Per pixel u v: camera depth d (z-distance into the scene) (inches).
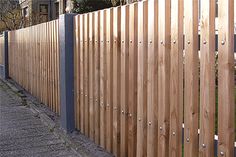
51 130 246.8
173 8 134.6
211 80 119.7
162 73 142.3
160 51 143.0
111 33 181.5
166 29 138.9
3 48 579.5
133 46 161.2
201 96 123.5
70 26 230.7
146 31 152.8
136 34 159.9
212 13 118.2
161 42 142.1
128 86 168.9
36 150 208.2
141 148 159.0
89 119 213.6
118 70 176.9
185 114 131.5
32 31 372.8
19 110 323.6
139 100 159.3
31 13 1197.1
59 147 212.8
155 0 144.9
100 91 197.0
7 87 473.1
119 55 175.2
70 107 232.5
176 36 133.6
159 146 147.2
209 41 118.8
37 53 350.9
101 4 682.8
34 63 368.2
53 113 289.3
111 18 180.9
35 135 238.5
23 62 436.5
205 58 120.9
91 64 206.5
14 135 239.5
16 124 270.4
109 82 185.5
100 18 193.2
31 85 389.4
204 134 122.7
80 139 215.8
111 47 182.5
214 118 120.3
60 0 1206.9
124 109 172.1
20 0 1430.9
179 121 135.4
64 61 232.4
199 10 125.2
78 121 228.7
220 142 117.7
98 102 200.4
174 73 136.2
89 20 207.0
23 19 1122.0
